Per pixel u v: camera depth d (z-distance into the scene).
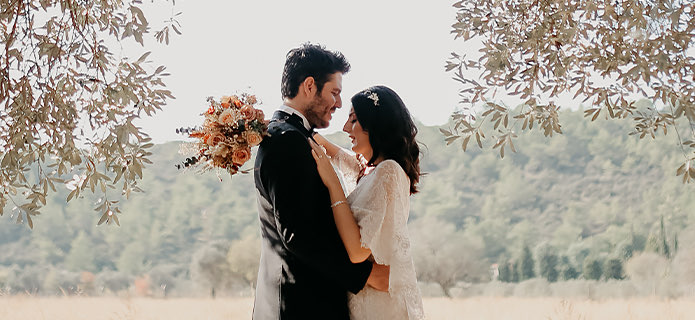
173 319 6.78
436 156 48.72
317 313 2.70
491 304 8.13
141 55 2.90
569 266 38.72
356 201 2.73
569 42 2.95
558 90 3.06
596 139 51.38
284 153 2.64
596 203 45.44
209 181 39.66
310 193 2.64
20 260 36.66
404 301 2.73
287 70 2.90
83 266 36.69
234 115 2.65
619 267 35.09
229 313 6.91
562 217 44.22
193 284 22.41
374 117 2.87
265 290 2.84
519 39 3.00
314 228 2.61
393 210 2.73
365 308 2.75
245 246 22.17
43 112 2.79
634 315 7.31
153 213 38.16
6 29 2.87
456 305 7.96
